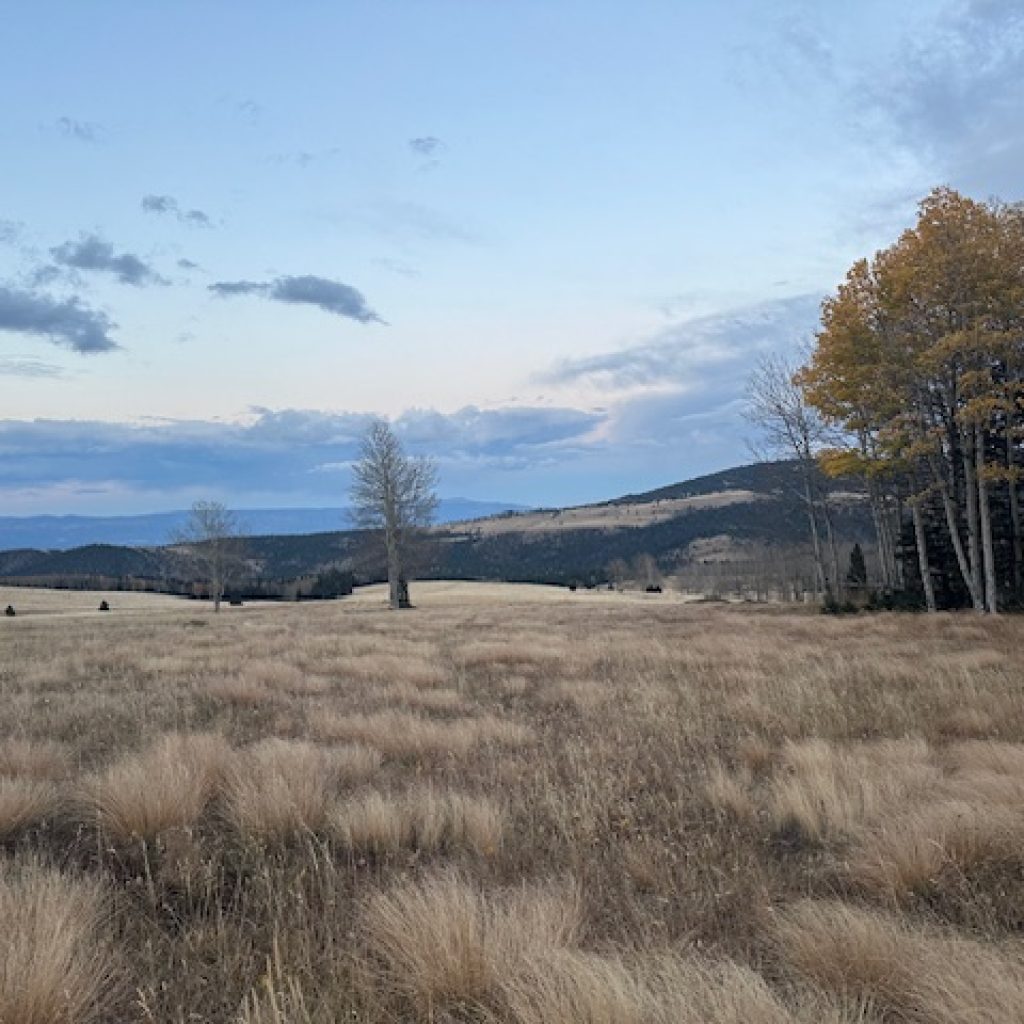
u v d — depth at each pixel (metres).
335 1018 2.94
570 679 13.21
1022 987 2.88
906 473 30.69
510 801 5.96
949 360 24.02
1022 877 4.30
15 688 12.38
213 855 4.60
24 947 3.11
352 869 4.64
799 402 34.12
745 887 4.33
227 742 7.64
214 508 67.81
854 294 26.69
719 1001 2.86
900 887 4.18
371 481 60.12
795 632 22.39
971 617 23.80
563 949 3.28
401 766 7.36
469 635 23.89
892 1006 3.05
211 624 35.34
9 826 5.15
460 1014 3.12
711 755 7.29
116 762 6.73
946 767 6.73
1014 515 29.31
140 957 3.45
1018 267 22.83
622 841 5.04
